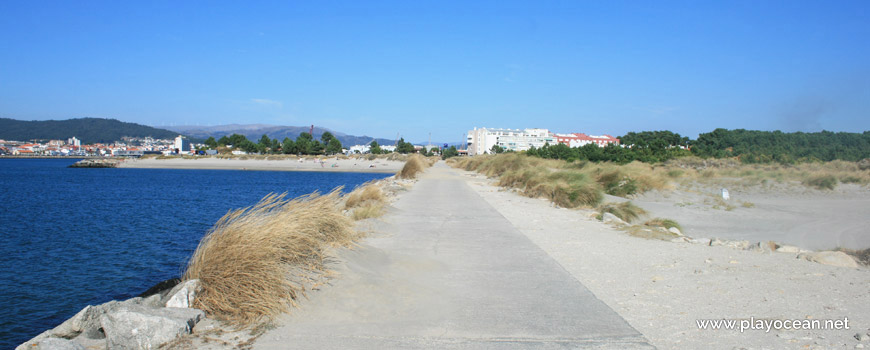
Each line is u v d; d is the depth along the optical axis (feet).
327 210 28.04
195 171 260.21
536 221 41.75
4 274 36.83
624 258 26.78
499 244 30.96
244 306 16.99
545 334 15.53
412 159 135.33
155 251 45.42
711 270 23.73
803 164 127.95
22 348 14.64
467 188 80.53
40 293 32.30
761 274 22.77
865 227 47.21
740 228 46.62
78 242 49.88
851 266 24.47
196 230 58.34
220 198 105.81
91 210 80.74
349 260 23.08
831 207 64.54
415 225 38.91
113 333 14.79
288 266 20.25
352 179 191.11
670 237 33.35
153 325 14.83
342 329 15.85
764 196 77.66
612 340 15.01
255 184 157.07
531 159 130.41
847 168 117.29
